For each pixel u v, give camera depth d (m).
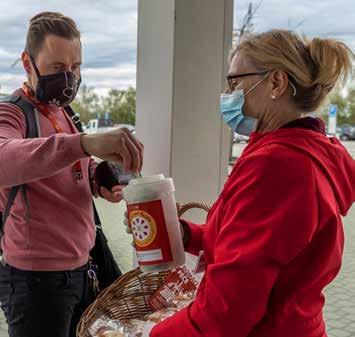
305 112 1.01
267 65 0.99
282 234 0.85
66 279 1.37
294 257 0.87
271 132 0.97
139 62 1.90
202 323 0.88
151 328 1.08
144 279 1.36
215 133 1.86
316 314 0.98
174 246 1.13
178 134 1.78
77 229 1.40
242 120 1.06
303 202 0.86
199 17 1.76
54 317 1.35
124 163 1.18
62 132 1.41
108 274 1.56
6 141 1.21
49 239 1.34
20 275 1.33
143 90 1.89
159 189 1.11
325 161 0.95
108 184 1.47
